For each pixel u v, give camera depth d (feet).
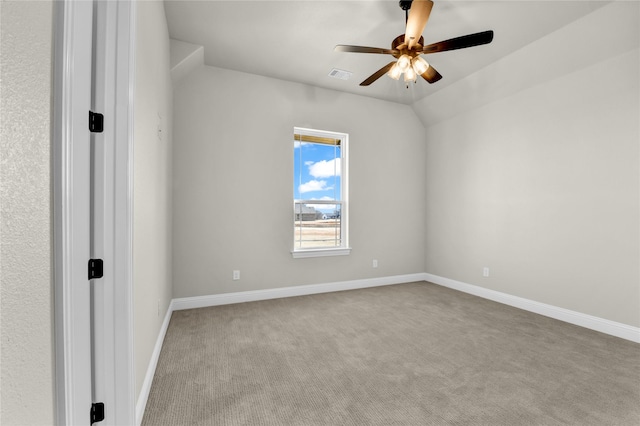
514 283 11.59
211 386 6.16
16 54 1.82
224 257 11.69
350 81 12.87
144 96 5.51
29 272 2.02
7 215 1.73
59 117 2.43
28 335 2.01
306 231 13.47
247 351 7.73
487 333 8.94
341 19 8.82
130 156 4.17
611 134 8.93
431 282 15.31
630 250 8.57
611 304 8.93
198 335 8.68
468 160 13.48
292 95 12.86
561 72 10.02
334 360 7.29
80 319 3.56
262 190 12.31
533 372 6.76
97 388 4.00
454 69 11.64
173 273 10.93
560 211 10.18
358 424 5.11
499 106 12.16
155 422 5.11
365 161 14.38
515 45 9.96
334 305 11.54
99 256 4.01
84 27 3.51
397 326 9.46
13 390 1.82
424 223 15.71
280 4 8.17
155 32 6.81
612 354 7.61
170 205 10.27
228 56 10.87
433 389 6.12
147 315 5.93
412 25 6.82
